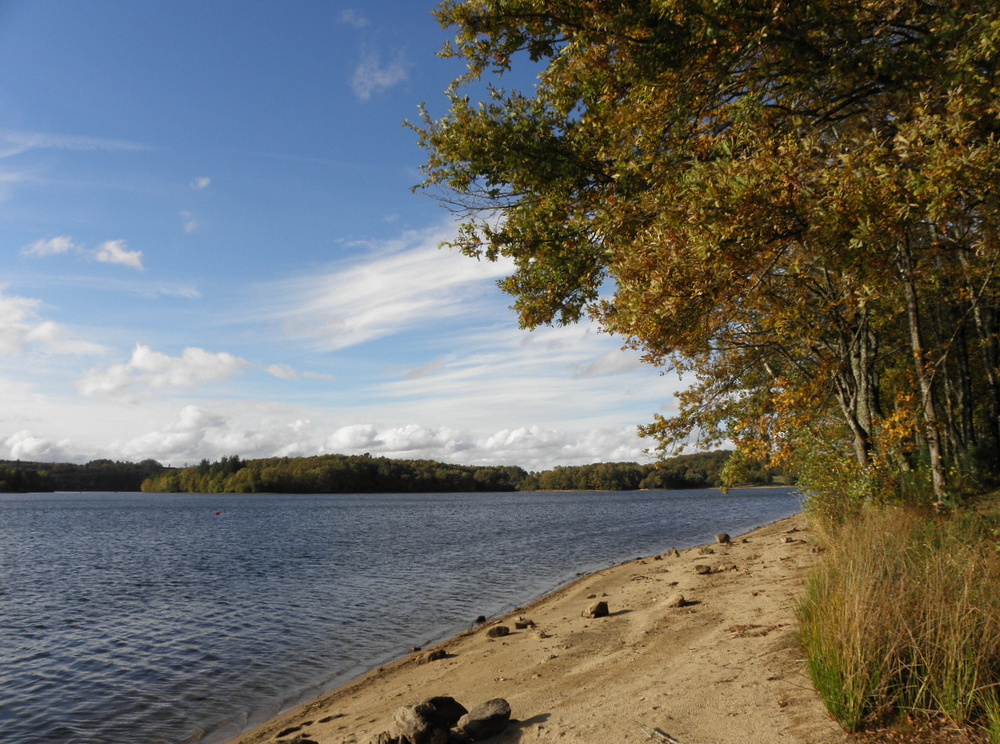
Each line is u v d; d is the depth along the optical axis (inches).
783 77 281.3
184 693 413.1
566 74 315.0
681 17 254.2
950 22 233.5
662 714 214.5
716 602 428.5
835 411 655.8
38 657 515.8
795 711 198.4
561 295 381.1
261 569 1077.8
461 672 364.8
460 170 354.3
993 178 208.2
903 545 273.0
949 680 178.4
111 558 1318.9
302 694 399.9
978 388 823.7
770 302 326.6
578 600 588.1
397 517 2984.7
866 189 217.3
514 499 6692.9
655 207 285.1
